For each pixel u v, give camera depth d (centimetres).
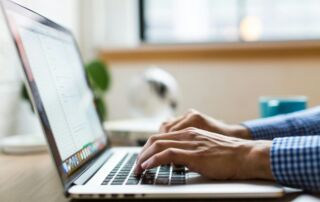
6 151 98
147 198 50
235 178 56
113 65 181
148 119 143
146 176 59
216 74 176
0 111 110
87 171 63
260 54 172
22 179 68
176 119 88
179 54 177
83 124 77
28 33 61
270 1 189
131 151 90
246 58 173
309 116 95
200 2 192
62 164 55
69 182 54
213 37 192
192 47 175
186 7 193
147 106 155
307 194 52
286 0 189
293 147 55
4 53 108
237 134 88
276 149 56
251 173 56
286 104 111
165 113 155
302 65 170
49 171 75
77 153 65
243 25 190
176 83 178
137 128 113
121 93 181
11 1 58
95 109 94
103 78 154
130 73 180
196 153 58
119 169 66
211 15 192
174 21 194
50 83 64
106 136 94
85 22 179
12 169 78
